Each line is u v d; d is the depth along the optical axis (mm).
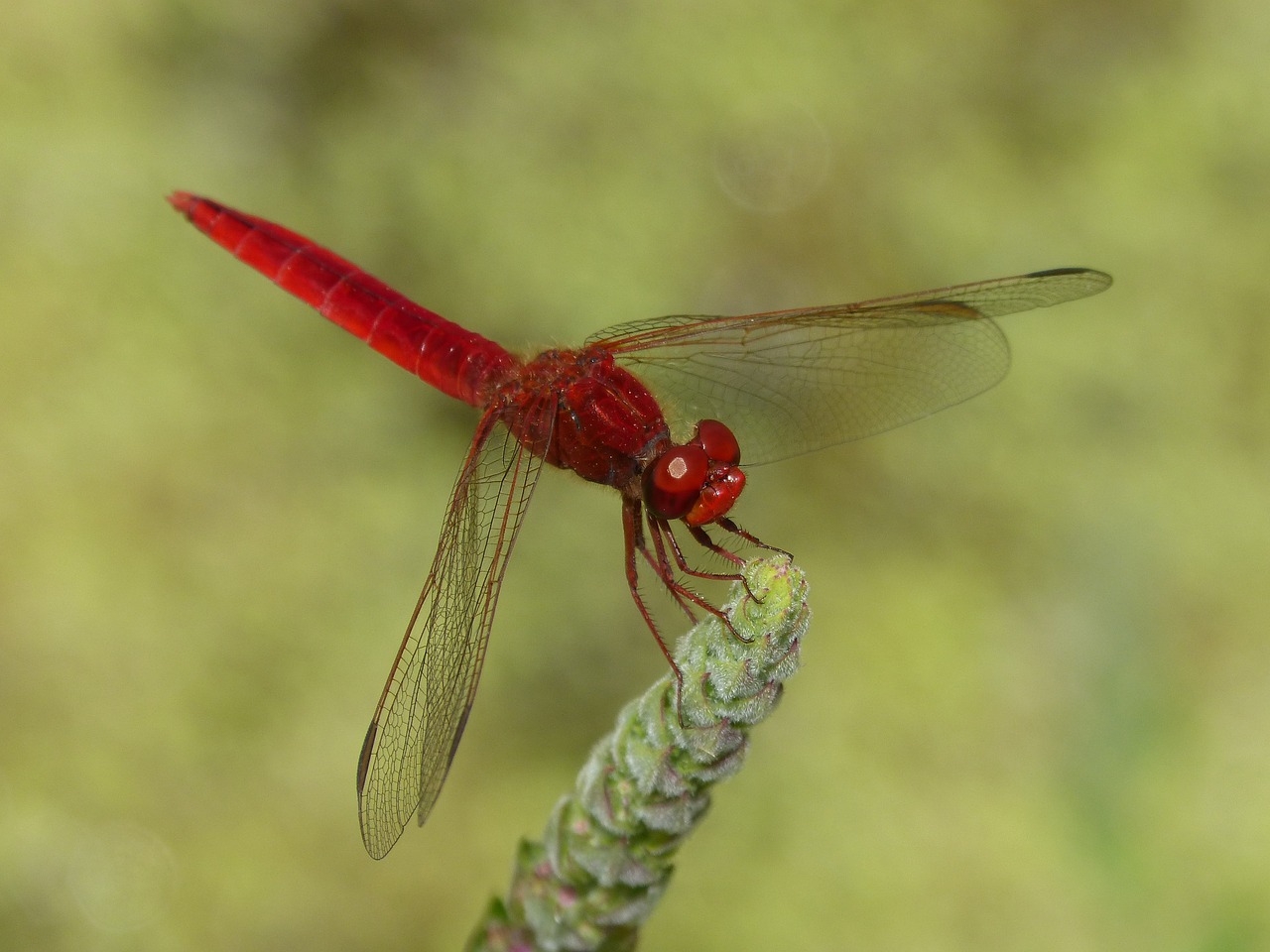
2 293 446
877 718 417
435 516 438
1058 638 430
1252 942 394
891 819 406
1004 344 359
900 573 447
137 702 405
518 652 414
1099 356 488
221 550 423
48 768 400
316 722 407
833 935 399
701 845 403
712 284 477
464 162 486
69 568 411
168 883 396
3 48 484
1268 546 454
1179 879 396
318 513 434
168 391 443
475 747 407
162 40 493
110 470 429
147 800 400
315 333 462
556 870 328
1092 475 465
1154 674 402
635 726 325
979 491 462
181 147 479
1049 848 403
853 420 361
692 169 496
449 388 358
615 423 348
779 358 359
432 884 400
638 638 421
